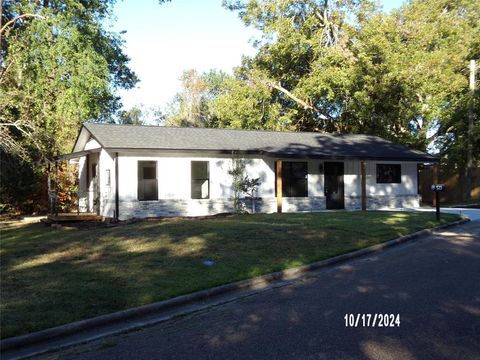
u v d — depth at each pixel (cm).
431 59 2800
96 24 2688
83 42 2525
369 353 501
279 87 3156
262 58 3234
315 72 2891
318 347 523
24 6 2520
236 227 1389
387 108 2966
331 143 2438
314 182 2311
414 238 1383
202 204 2042
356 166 2412
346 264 1032
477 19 3152
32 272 880
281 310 680
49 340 580
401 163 2530
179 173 2000
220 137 2248
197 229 1358
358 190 2412
